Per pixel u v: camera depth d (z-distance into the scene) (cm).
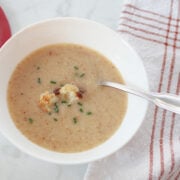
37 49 65
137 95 60
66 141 59
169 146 65
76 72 64
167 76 70
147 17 73
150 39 72
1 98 60
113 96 63
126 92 63
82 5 74
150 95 60
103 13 74
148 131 65
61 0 74
